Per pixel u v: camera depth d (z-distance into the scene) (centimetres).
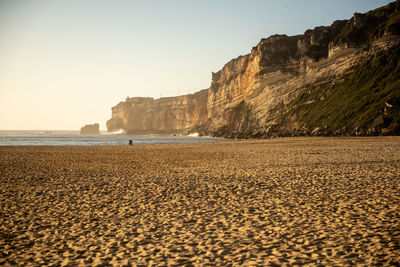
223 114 19325
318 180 1609
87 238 830
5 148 4872
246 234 823
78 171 2166
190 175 1927
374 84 9869
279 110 13425
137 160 2967
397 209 996
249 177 1791
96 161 2872
